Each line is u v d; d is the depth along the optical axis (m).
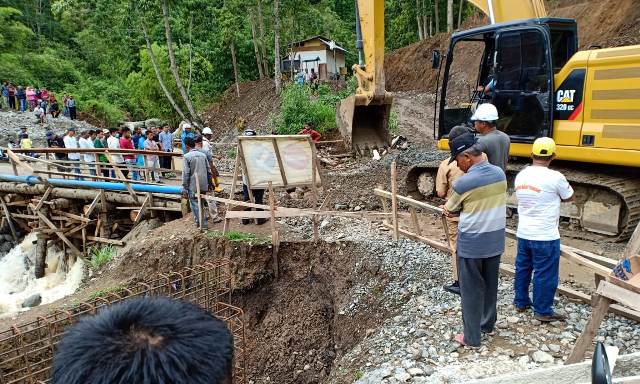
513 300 5.61
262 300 7.85
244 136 7.99
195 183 8.61
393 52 40.50
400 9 50.66
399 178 10.84
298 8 32.44
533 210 4.93
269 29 36.59
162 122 30.44
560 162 8.17
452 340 4.96
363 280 7.14
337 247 7.78
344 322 6.81
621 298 3.77
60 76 38.50
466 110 9.07
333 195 10.32
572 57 7.38
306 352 7.15
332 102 21.08
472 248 4.49
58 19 49.28
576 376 2.96
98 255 9.68
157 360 1.03
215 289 7.20
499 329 5.04
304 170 8.13
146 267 8.22
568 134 7.42
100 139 14.80
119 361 1.02
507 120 8.20
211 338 1.13
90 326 1.12
